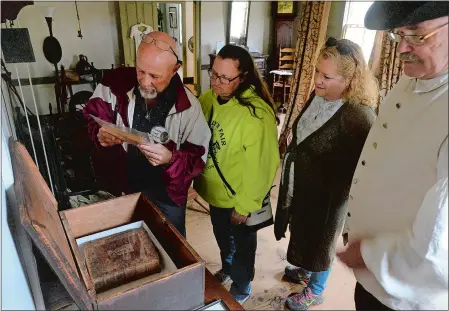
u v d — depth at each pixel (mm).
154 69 952
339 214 1128
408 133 721
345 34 3043
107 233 846
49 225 600
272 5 4473
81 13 3275
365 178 853
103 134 1052
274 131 1166
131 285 700
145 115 1104
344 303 933
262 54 4668
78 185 2244
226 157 1187
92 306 580
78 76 3156
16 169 694
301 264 1245
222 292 742
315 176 1107
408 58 637
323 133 1054
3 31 1000
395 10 587
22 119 1804
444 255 562
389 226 766
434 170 650
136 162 1199
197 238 2012
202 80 4465
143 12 3471
